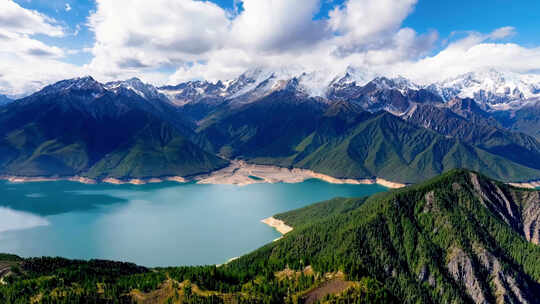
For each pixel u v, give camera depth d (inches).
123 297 6697.8
